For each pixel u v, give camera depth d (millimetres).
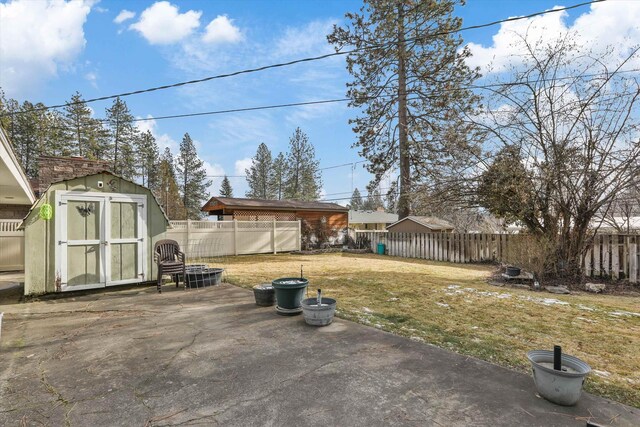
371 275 8258
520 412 2104
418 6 15188
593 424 1955
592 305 5121
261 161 40250
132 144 33750
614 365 2885
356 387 2445
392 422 2006
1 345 3371
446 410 2133
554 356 2268
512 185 7520
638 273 6902
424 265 10688
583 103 6996
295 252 15984
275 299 4965
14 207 11172
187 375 2672
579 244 7332
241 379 2592
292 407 2186
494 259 10703
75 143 29391
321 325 3914
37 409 2189
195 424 2012
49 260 5688
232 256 13742
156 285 6699
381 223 35250
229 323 4090
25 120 26281
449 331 3773
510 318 4344
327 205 19828
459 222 17094
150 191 6785
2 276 8078
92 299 5473
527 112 7625
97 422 2043
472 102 15438
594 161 7000
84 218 6008
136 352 3170
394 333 3676
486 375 2631
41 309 4832
